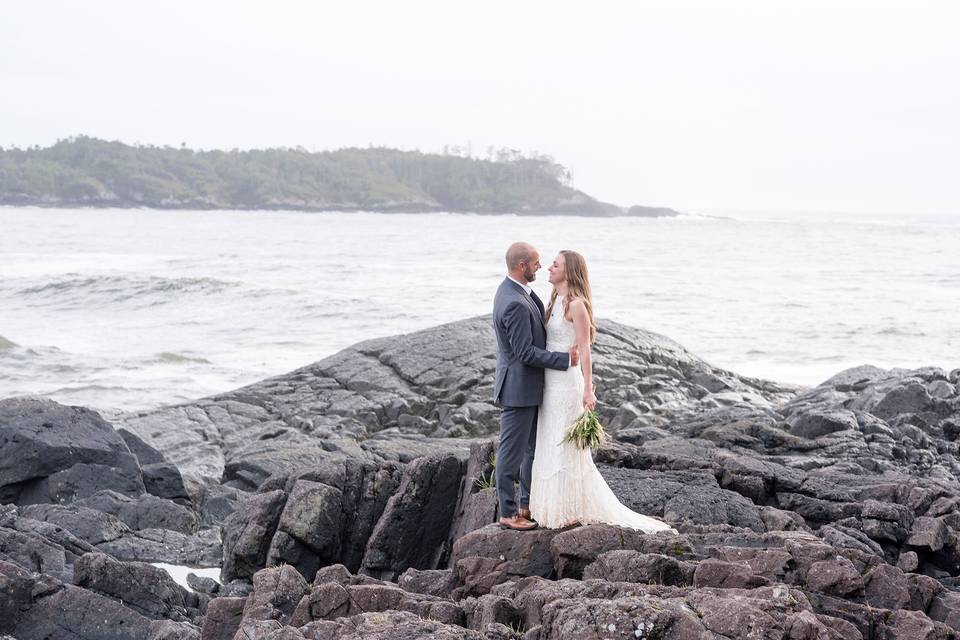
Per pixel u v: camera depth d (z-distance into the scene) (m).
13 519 10.48
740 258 89.06
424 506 10.09
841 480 10.93
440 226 190.25
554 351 7.97
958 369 17.89
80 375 27.48
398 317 41.66
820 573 7.09
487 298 49.69
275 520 10.25
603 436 8.00
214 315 42.47
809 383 28.31
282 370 28.83
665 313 44.38
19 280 54.72
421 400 20.64
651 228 195.62
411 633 5.71
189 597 9.09
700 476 10.45
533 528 8.07
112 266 73.00
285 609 7.27
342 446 15.29
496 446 10.25
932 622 6.47
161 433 18.84
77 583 8.46
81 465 13.26
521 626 6.41
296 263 76.12
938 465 13.63
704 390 23.00
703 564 6.61
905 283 60.81
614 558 6.94
